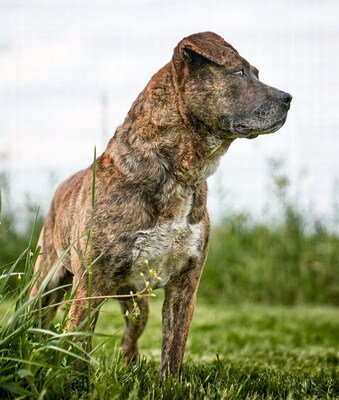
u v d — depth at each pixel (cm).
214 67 368
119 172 355
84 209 358
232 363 434
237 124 368
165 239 355
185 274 373
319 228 909
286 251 897
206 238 376
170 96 366
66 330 314
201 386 316
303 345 566
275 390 341
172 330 374
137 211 350
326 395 334
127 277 360
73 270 369
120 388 294
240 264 904
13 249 827
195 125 365
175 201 356
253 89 371
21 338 278
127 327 451
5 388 265
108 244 347
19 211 870
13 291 304
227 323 692
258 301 888
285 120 377
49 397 277
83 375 300
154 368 394
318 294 884
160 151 357
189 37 375
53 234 441
